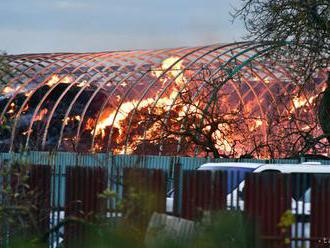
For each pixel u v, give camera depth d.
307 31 69.25
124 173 29.11
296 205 30.39
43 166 33.28
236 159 67.31
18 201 29.25
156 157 67.06
